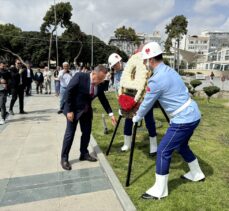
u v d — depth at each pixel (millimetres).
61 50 59062
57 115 9188
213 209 3277
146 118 4910
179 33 52531
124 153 5211
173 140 3375
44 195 3637
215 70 61469
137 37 68812
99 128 7254
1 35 60875
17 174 4273
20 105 9406
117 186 3756
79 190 3773
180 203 3391
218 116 9945
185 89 3404
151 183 3922
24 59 63125
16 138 6273
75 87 4246
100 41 69375
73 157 5016
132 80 4457
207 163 4754
